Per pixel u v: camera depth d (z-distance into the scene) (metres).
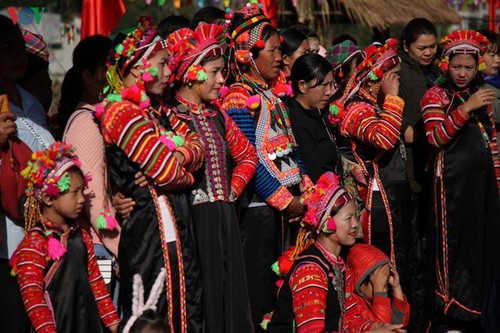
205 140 7.74
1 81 7.78
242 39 8.72
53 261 7.04
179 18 8.93
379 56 9.16
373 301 8.26
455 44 9.42
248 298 7.83
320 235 7.94
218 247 7.65
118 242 7.63
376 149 9.20
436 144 9.38
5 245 7.32
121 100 7.23
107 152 7.35
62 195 7.04
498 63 11.67
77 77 8.32
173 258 7.23
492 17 19.00
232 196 7.90
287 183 8.57
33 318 6.82
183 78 7.79
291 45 9.88
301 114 8.99
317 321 7.51
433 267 9.54
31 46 9.60
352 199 7.96
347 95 9.41
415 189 10.02
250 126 8.43
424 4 17.23
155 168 7.09
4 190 7.20
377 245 9.20
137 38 7.33
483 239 9.34
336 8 16.03
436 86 9.65
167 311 7.15
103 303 7.35
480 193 9.34
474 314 9.30
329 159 8.99
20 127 7.68
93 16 12.71
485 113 9.61
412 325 9.44
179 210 7.36
